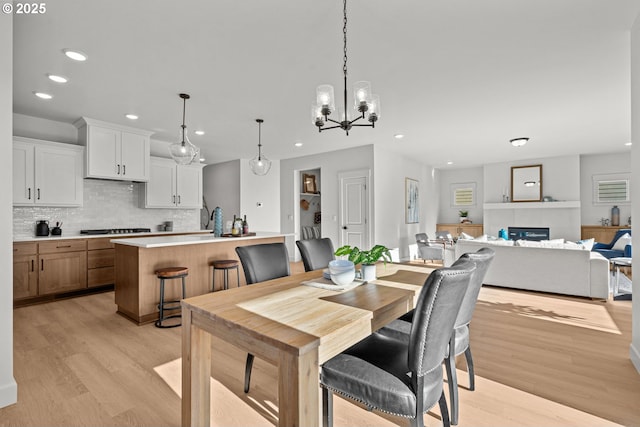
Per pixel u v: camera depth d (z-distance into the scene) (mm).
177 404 1856
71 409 1805
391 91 3422
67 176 4223
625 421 1706
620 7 2055
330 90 2094
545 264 4246
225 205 7566
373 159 5973
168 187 5441
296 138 5457
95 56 2646
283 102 3715
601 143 5910
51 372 2211
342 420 1749
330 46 2520
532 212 7523
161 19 2158
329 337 1168
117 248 3525
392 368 1360
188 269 3619
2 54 1851
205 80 3121
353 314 1379
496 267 4590
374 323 1455
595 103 3791
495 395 1954
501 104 3828
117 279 3518
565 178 7145
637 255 2270
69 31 2289
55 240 3986
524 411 1797
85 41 2422
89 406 1833
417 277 2135
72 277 4117
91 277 4285
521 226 7641
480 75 3039
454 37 2395
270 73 2979
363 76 3053
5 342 1846
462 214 8750
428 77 3076
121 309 3488
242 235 4176
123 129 4629
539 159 7441
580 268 4031
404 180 7129
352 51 2598
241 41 2439
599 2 2010
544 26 2256
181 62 2762
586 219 7172
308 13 2107
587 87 3324
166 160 5398
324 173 6742
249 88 3318
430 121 4516
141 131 4785
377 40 2436
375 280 2047
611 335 2865
